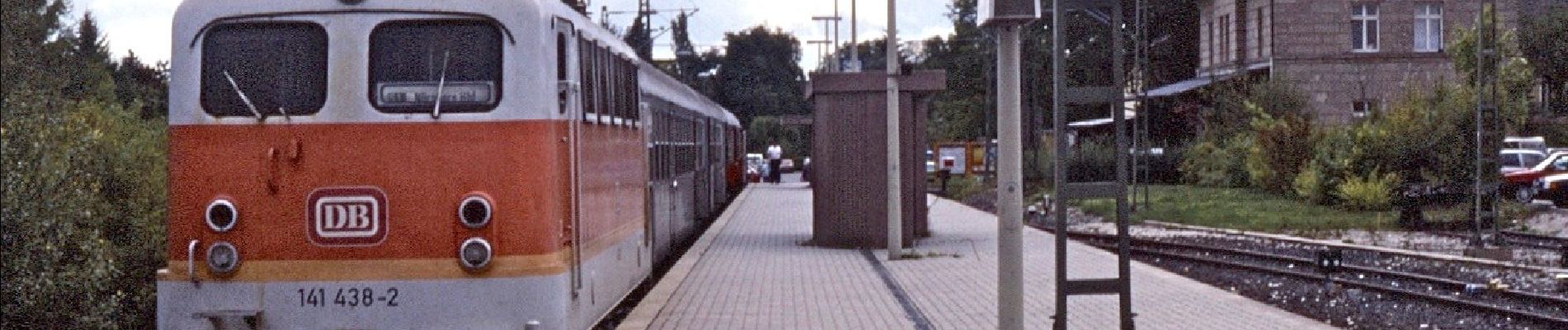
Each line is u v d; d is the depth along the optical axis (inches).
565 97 485.7
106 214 561.6
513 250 460.4
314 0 463.5
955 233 1349.7
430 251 460.8
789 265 964.6
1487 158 1143.0
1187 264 1004.6
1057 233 466.6
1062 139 458.6
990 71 2834.6
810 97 1146.0
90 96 602.2
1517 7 2379.4
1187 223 1513.3
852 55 1257.4
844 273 900.0
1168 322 628.4
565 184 483.8
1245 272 931.3
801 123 2320.4
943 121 3727.9
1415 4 2362.2
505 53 462.3
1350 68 2353.6
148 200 588.4
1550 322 631.8
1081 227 1499.8
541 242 463.8
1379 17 2361.0
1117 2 446.9
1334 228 1395.2
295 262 460.8
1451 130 1573.6
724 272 906.1
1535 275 880.3
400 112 461.4
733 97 4643.2
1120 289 466.6
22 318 433.4
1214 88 2309.3
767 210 1781.5
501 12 462.9
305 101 463.2
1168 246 1168.2
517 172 460.8
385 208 460.4
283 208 461.1
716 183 1624.0
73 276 443.2
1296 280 867.4
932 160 3107.8
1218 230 1391.5
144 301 573.6
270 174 461.1
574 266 490.0
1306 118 1910.7
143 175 592.4
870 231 1122.7
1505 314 667.4
